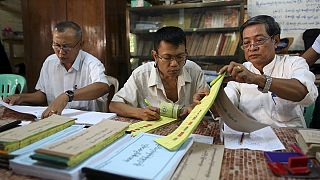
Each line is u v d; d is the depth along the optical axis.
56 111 1.14
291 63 1.23
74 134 0.69
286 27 2.49
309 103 1.05
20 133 0.70
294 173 0.57
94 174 0.52
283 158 0.64
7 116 1.10
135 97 1.35
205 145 0.75
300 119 1.24
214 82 0.93
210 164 0.62
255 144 0.77
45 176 0.54
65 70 1.70
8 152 0.61
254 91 1.29
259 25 1.18
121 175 0.51
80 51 1.70
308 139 0.69
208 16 2.74
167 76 1.29
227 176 0.57
